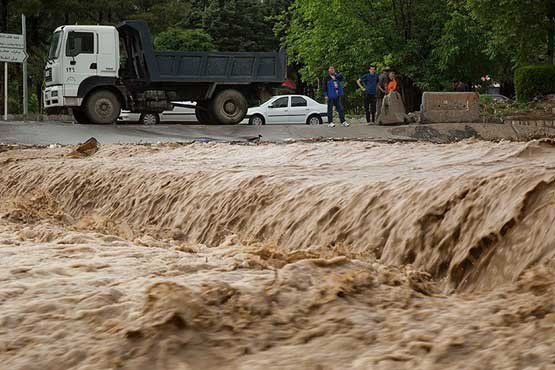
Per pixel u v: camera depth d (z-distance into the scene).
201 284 8.20
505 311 7.55
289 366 6.73
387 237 11.47
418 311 7.84
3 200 25.08
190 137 47.38
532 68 63.59
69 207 21.72
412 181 12.27
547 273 8.40
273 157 22.02
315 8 77.75
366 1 76.69
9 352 7.29
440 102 53.44
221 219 15.87
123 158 25.58
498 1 63.91
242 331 7.43
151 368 6.94
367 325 7.52
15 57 58.88
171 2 100.12
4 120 57.94
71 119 61.91
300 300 8.07
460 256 9.90
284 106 69.50
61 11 89.31
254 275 9.06
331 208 13.02
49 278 9.34
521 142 18.39
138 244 12.55
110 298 8.23
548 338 6.75
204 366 6.91
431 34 75.25
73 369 6.99
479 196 10.47
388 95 52.84
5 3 87.38
